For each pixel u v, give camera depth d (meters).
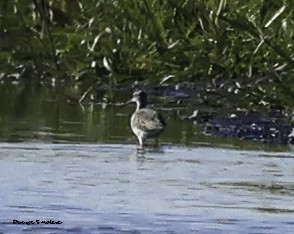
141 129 16.22
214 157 15.33
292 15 19.64
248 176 14.12
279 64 19.23
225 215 12.24
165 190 13.29
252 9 20.03
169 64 21.47
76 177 13.90
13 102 19.98
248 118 18.17
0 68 23.56
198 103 19.70
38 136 16.56
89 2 22.73
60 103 20.06
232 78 20.78
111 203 12.63
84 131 17.12
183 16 21.45
